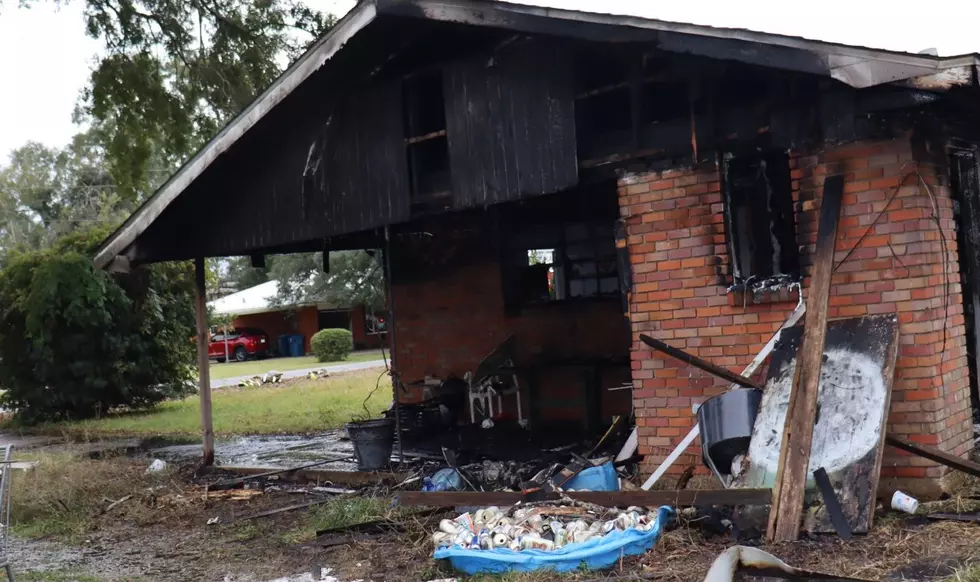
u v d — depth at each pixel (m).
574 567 5.20
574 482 6.66
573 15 6.37
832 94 5.95
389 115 8.44
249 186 9.86
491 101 7.59
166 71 19.36
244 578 6.02
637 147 6.96
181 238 10.71
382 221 8.52
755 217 6.79
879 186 5.90
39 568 6.78
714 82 6.52
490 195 7.62
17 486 9.27
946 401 5.99
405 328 12.69
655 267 6.95
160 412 18.42
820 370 5.63
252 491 9.04
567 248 11.45
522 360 11.55
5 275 17.86
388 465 9.20
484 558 5.33
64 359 17.22
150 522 8.12
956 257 6.39
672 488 6.72
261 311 40.06
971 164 7.02
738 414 6.08
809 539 5.18
